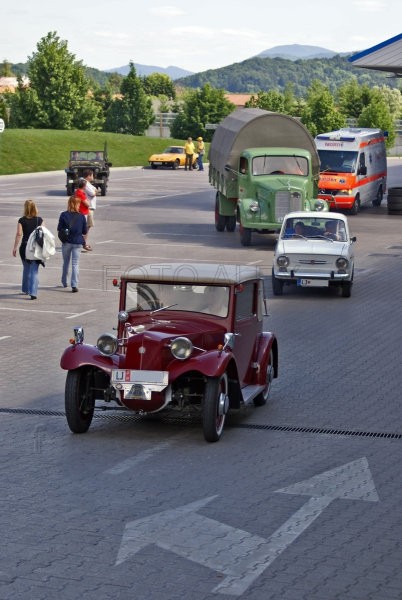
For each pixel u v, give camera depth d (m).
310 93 172.12
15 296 26.75
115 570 9.30
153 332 13.77
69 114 104.69
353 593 8.88
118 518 10.67
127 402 13.54
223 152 41.53
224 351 13.76
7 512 10.82
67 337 21.27
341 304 26.20
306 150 39.41
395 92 190.25
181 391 13.91
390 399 16.33
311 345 20.77
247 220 37.62
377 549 9.90
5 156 85.31
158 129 123.50
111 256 34.81
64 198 58.69
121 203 56.72
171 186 70.75
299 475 12.27
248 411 15.47
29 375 17.73
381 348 20.52
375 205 55.59
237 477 12.15
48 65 104.56
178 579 9.12
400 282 30.08
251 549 9.85
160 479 12.02
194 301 14.45
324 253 27.02
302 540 10.12
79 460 12.77
